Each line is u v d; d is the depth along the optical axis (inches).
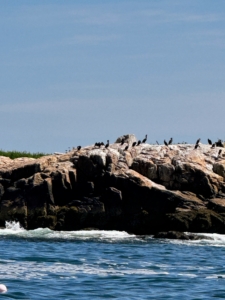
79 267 1529.3
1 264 1541.6
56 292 1206.9
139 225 2551.7
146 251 1925.4
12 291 1196.5
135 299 1170.0
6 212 2610.7
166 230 2522.1
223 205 2508.6
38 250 1881.2
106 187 2605.8
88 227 2588.6
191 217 2471.7
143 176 2613.2
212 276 1443.2
